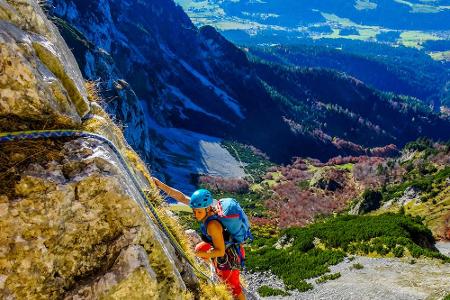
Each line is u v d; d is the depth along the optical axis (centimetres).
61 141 534
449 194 9150
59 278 486
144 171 876
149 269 527
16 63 494
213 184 18838
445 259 3959
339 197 16412
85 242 507
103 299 496
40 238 480
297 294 3831
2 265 461
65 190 501
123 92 14175
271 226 13350
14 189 480
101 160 539
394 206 10494
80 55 12900
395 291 3303
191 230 1021
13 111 496
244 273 4694
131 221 535
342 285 3694
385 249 4338
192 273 705
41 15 596
